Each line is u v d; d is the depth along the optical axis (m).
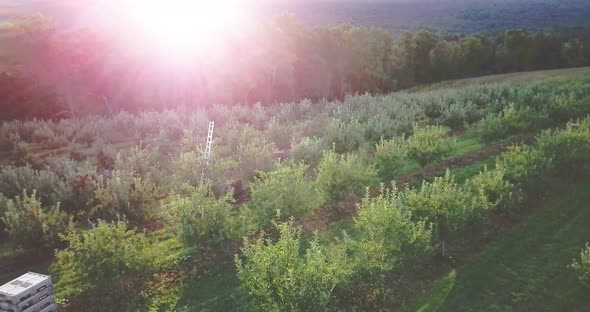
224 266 15.99
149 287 14.98
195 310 13.91
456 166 24.70
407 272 15.14
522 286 14.41
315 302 11.48
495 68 90.94
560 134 21.55
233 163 22.11
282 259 12.07
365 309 13.37
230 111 40.41
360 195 21.03
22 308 11.93
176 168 22.11
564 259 15.59
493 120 26.25
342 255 12.78
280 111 39.44
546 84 49.47
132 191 19.34
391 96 45.09
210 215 15.30
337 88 75.06
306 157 23.22
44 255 17.30
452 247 16.52
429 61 88.19
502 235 17.19
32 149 33.25
